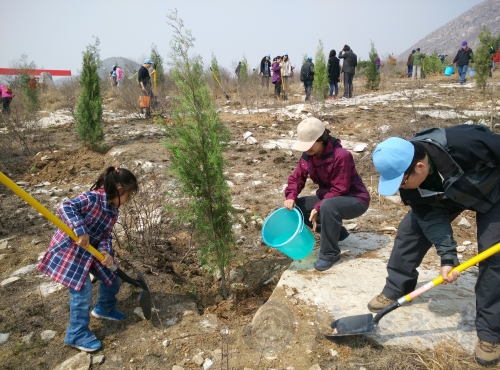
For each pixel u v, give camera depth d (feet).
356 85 71.00
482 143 8.23
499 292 8.70
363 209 13.15
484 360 9.06
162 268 14.12
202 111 11.72
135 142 29.73
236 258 14.69
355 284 12.24
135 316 11.72
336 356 9.82
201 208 12.18
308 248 13.25
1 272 14.25
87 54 27.50
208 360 9.86
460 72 58.08
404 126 28.96
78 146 30.19
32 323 11.39
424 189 8.79
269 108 45.44
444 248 9.05
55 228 17.51
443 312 10.84
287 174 22.80
